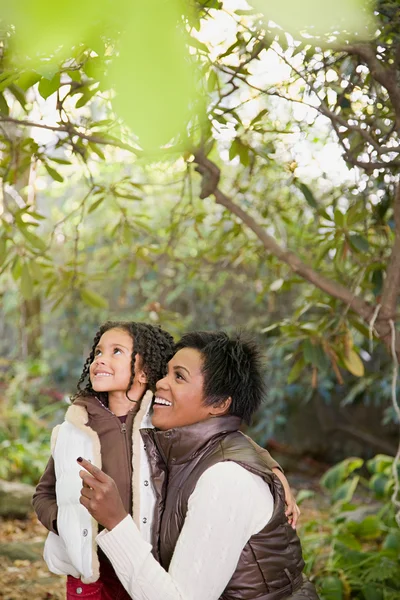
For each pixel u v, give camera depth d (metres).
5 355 8.49
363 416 7.77
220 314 7.58
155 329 1.98
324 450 7.82
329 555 4.07
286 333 2.88
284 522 1.63
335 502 5.25
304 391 7.40
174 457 1.66
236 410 1.72
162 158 2.45
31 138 2.60
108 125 2.08
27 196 3.89
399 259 2.43
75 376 7.91
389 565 3.64
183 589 1.51
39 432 7.09
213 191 2.54
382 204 2.92
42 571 4.05
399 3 1.63
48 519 1.94
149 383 1.92
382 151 2.00
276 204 3.86
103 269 7.00
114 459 1.84
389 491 4.83
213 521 1.53
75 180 6.55
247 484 1.56
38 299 7.82
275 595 1.60
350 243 2.74
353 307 2.60
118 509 1.55
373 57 1.65
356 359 2.81
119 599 1.90
